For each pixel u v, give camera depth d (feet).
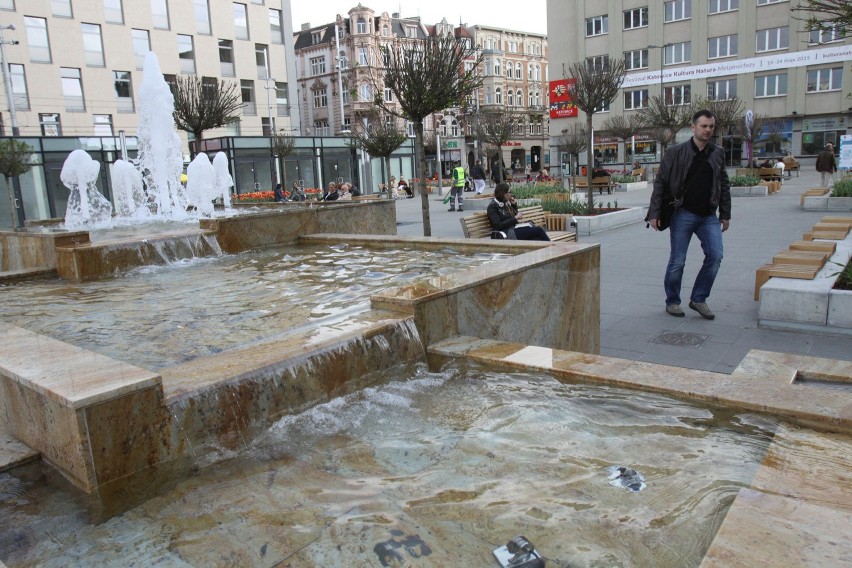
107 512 7.37
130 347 12.42
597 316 19.30
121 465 7.84
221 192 49.85
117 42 128.26
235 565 6.46
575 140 139.03
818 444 7.97
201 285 18.83
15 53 115.65
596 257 18.92
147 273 21.57
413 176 134.72
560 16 167.73
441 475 8.12
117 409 7.77
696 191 21.21
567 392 10.39
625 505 7.23
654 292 26.32
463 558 6.45
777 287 20.20
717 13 147.02
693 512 7.00
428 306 12.56
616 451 8.47
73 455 7.63
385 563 6.41
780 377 10.23
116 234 29.04
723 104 117.70
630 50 158.51
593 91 49.73
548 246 20.07
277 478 8.15
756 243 37.70
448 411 10.02
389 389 10.95
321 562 6.47
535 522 7.00
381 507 7.42
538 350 12.04
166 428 8.25
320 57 229.66
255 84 150.71
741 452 8.19
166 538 6.91
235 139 101.91
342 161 118.42
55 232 22.17
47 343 9.78
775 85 143.64
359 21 215.31
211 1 141.79
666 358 18.26
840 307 19.29
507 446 8.79
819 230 31.24
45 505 7.45
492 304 14.40
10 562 6.53
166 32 135.13
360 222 31.45
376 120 82.79
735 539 5.81
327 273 19.75
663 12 152.56
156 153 45.98
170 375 9.17
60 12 120.88
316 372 10.23
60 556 6.63
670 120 110.73
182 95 56.44
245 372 9.22
